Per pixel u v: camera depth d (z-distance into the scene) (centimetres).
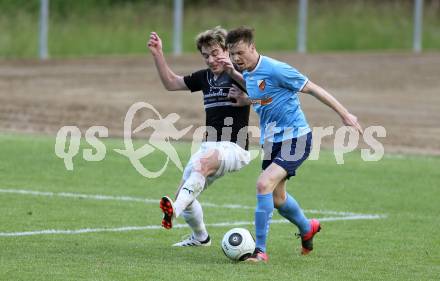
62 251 2348
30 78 7450
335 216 3062
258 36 9662
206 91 2445
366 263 2295
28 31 9106
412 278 2123
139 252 2375
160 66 2511
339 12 10781
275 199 2331
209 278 2034
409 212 3161
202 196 3394
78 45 9075
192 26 9981
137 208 3103
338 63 8562
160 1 10512
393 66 8519
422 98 7056
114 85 7225
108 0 10200
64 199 3231
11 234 2578
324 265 2253
